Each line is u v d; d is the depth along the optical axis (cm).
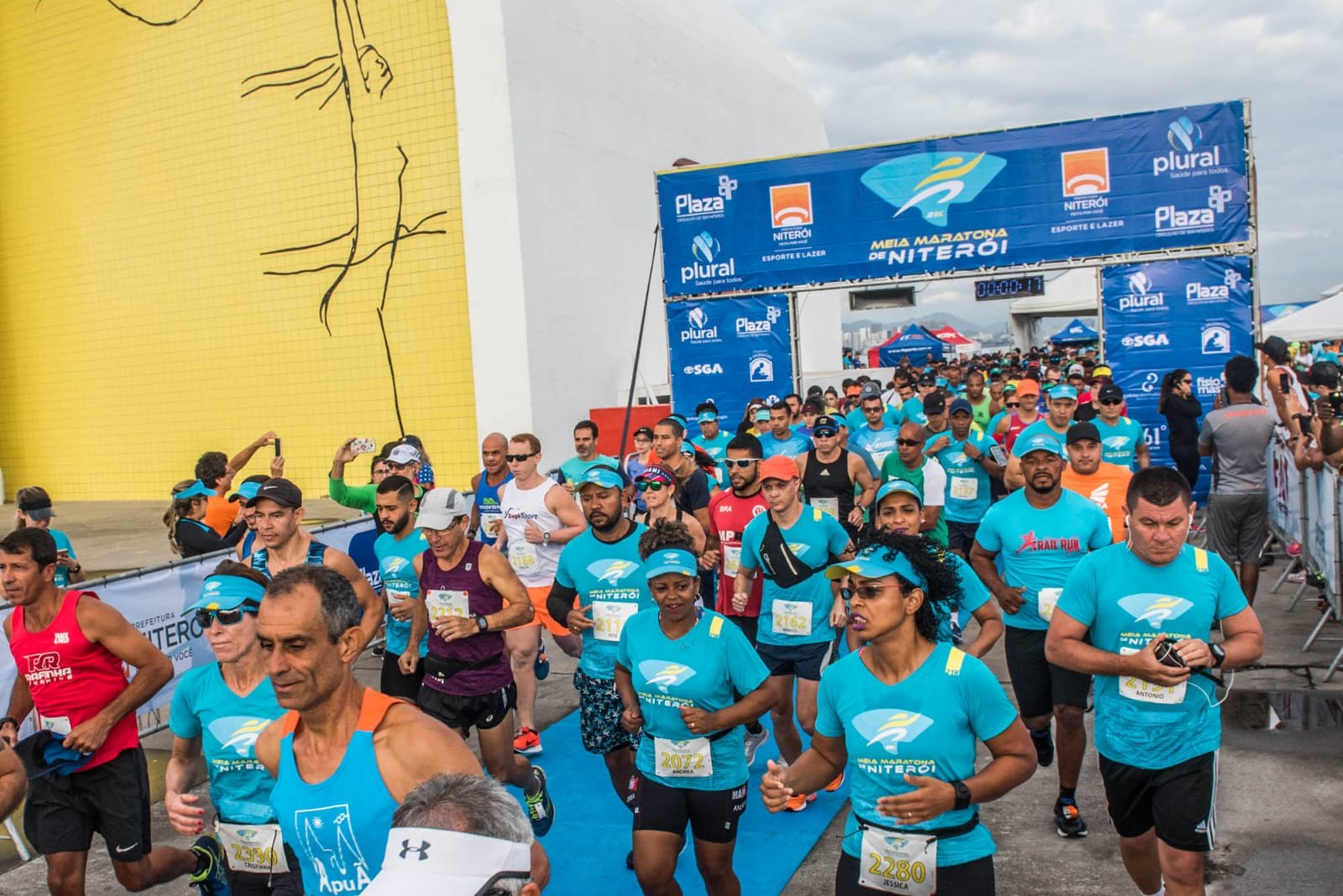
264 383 1698
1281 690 707
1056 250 1391
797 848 527
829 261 1491
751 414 1121
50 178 1848
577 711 770
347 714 257
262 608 247
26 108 1855
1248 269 1325
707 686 396
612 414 1516
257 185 1669
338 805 250
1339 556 761
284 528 522
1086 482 611
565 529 716
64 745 421
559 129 1593
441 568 542
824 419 777
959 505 858
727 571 669
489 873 172
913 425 743
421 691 542
